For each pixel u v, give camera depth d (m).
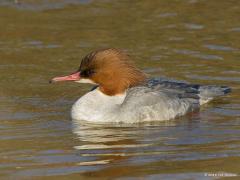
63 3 24.64
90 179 12.02
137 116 15.41
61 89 17.67
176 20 22.81
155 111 15.55
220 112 16.03
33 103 16.59
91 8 24.19
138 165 12.66
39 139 14.16
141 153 13.30
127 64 15.92
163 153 13.28
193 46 20.39
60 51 20.20
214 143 13.85
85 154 13.24
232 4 24.23
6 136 14.32
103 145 13.79
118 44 20.66
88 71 15.74
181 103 15.97
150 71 18.38
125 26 22.36
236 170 12.37
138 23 22.61
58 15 23.48
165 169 12.45
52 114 15.87
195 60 19.23
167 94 15.95
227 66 18.73
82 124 15.22
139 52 19.92
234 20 22.64
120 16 23.33
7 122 15.24
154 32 21.72
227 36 21.20
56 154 13.26
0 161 12.89
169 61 19.17
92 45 20.62
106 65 15.70
